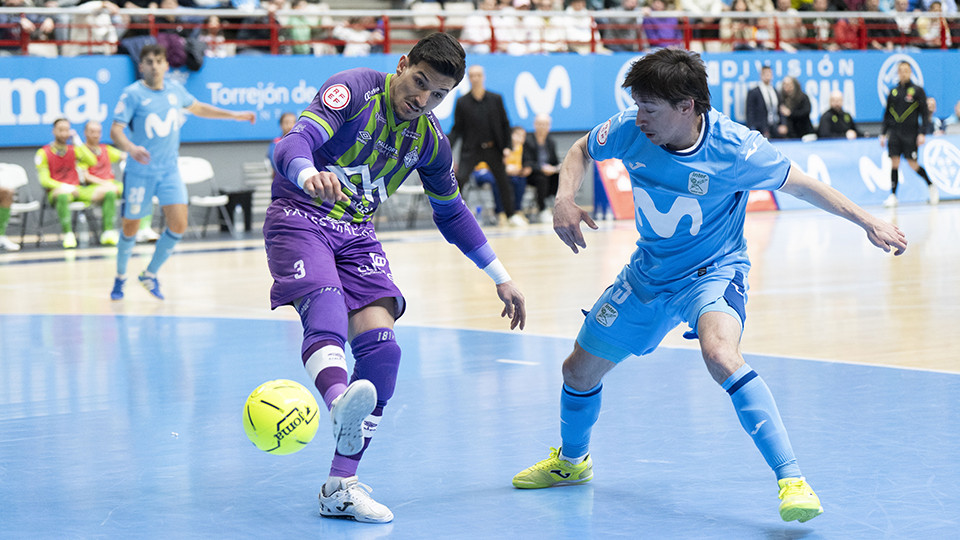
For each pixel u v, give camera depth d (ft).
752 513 16.58
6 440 21.97
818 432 21.61
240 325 38.29
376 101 16.97
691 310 16.71
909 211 85.66
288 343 34.24
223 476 19.22
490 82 86.48
